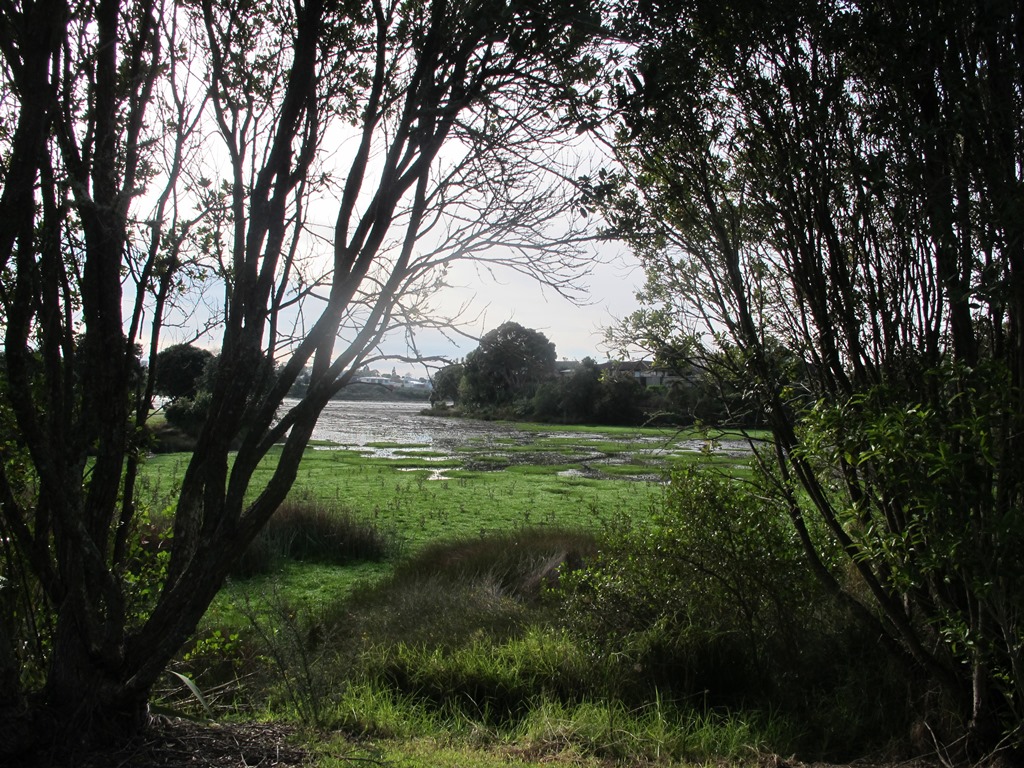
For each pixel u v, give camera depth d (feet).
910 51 12.29
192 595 10.08
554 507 54.80
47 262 10.30
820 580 16.58
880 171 12.67
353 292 10.31
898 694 15.90
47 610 12.49
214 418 10.75
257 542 33.53
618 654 19.04
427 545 36.11
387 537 39.70
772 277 16.42
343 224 10.70
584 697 17.90
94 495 10.78
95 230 10.46
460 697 18.53
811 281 14.89
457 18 10.31
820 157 14.29
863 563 14.16
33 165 9.23
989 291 10.87
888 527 13.74
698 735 15.93
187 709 14.70
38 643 12.31
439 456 102.73
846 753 15.62
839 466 14.73
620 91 10.66
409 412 283.79
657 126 12.75
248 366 10.19
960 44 12.24
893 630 16.35
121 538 12.04
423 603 24.79
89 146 10.52
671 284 17.04
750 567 18.34
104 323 10.67
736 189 16.08
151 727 11.14
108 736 10.34
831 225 14.46
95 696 10.25
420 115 10.34
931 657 14.17
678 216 15.98
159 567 14.80
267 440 10.23
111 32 10.38
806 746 15.97
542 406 191.72
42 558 10.96
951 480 11.14
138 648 10.31
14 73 9.99
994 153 11.64
